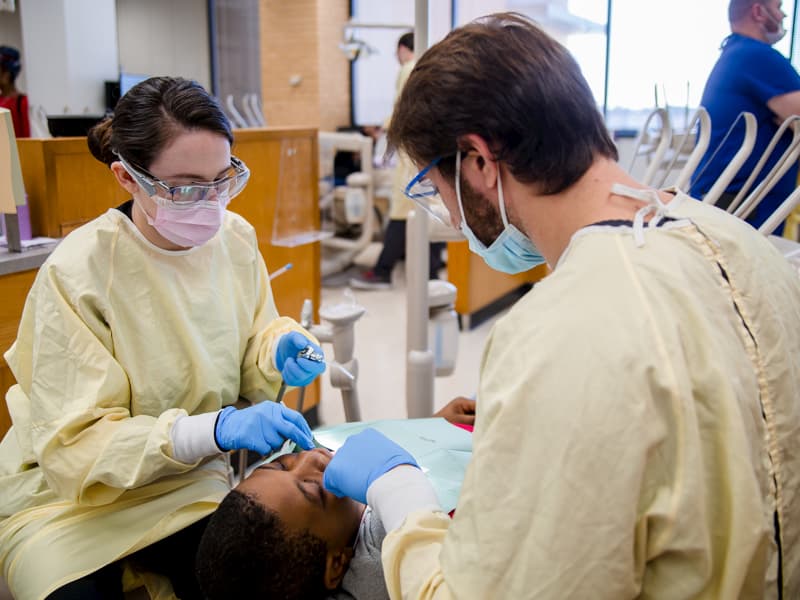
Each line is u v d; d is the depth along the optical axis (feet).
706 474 2.14
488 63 2.49
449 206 2.93
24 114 10.75
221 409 4.10
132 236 4.08
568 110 2.45
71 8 13.66
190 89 3.84
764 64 7.32
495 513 2.20
